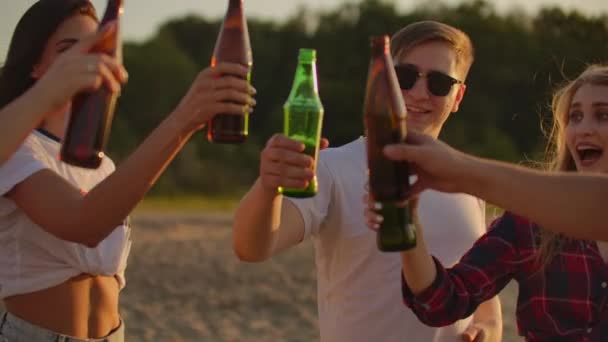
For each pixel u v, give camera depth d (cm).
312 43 4088
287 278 1198
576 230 251
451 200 384
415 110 389
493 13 3931
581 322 324
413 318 366
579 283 324
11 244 332
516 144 3694
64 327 334
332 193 370
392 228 269
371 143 271
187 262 1309
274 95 4166
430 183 265
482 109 3725
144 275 1191
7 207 329
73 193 312
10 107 265
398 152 252
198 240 1617
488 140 3634
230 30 287
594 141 349
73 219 300
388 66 274
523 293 337
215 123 282
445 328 375
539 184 252
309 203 360
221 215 2306
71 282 336
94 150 274
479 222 393
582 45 2981
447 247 379
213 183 3444
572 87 359
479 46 3806
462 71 401
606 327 323
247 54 287
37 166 318
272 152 281
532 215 253
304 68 300
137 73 4034
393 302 366
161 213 2389
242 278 1188
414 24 396
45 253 332
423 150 251
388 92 271
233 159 3694
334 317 377
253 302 1051
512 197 251
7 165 317
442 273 316
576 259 325
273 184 283
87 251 336
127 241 356
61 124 348
